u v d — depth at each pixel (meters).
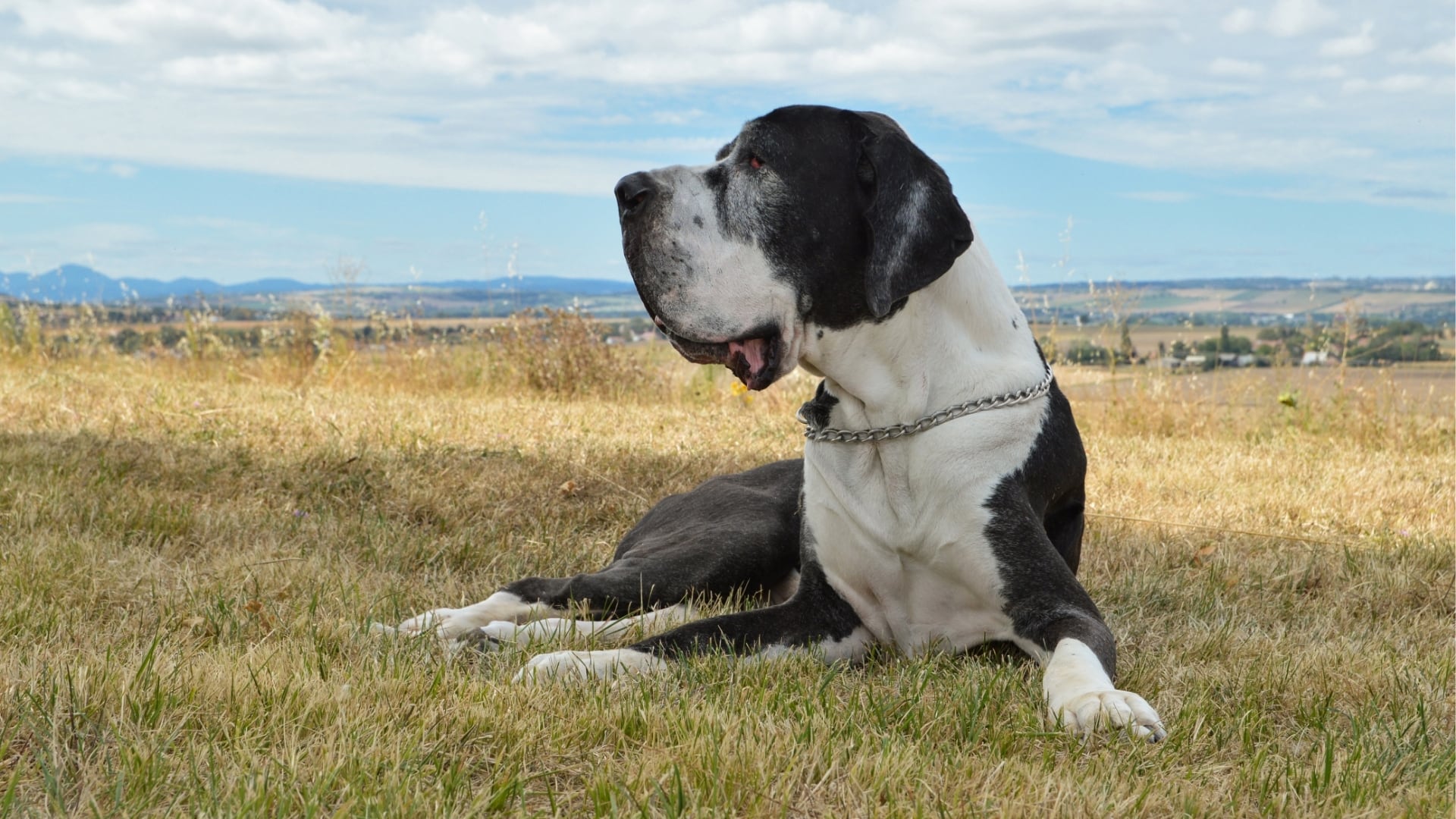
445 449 6.57
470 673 2.92
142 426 6.94
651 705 2.60
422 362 11.12
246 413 7.64
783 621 3.36
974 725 2.59
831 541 3.42
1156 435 8.96
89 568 3.77
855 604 3.46
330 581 3.90
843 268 3.21
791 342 3.23
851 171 3.20
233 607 3.47
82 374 10.28
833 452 3.41
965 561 3.26
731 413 9.30
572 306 11.46
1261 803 2.28
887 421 3.29
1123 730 2.52
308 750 2.24
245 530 4.65
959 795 2.19
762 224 3.17
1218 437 8.91
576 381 10.88
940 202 3.09
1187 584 4.57
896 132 3.18
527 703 2.59
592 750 2.39
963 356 3.30
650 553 3.91
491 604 3.57
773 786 2.21
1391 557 4.97
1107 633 3.06
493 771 2.24
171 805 2.01
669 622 3.68
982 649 3.44
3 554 3.95
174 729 2.32
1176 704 2.93
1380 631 3.95
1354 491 6.38
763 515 3.99
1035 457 3.35
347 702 2.50
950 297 3.29
